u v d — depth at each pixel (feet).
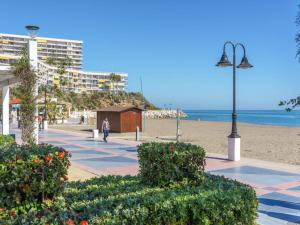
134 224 13.94
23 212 15.92
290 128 147.23
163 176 20.49
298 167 44.75
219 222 16.01
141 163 21.71
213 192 17.07
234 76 50.96
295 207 26.00
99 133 105.81
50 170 16.53
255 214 18.03
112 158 51.75
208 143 79.51
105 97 441.27
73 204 16.07
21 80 41.91
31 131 41.39
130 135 102.42
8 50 370.73
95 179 22.47
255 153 62.39
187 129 136.56
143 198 15.24
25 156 16.24
